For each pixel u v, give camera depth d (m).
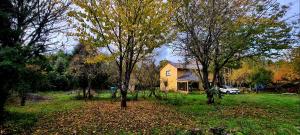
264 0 18.84
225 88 48.53
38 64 11.14
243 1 19.09
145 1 15.19
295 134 9.84
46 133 9.91
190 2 19.34
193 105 20.42
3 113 12.84
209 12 19.42
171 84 51.81
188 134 9.41
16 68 9.59
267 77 48.75
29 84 10.66
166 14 15.90
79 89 31.73
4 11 11.05
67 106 20.69
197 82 51.16
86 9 14.84
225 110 17.08
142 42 16.48
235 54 21.41
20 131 10.18
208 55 21.12
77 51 30.08
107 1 15.32
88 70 29.36
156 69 30.98
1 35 10.73
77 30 15.16
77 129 10.66
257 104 21.73
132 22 15.74
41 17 11.96
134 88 34.09
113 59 16.70
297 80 38.88
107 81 34.88
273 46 19.44
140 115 14.77
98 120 12.98
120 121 12.63
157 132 10.02
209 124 11.71
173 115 14.76
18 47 10.18
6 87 10.28
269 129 10.67
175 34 17.81
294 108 18.80
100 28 15.77
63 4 12.62
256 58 21.83
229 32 19.45
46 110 17.64
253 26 19.00
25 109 18.23
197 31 20.39
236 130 9.67
